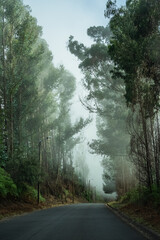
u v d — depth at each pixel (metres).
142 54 21.16
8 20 40.00
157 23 20.80
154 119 22.73
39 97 53.75
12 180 34.66
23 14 42.50
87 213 26.17
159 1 20.34
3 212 25.12
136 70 21.81
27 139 54.69
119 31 22.52
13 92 39.09
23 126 52.91
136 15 21.31
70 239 10.16
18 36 40.09
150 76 21.58
